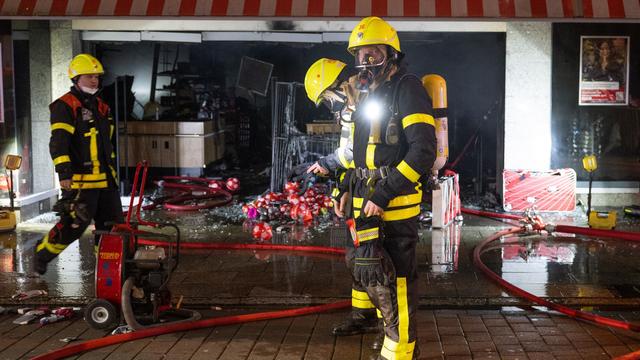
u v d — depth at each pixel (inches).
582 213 409.4
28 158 398.9
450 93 578.6
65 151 260.2
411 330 178.4
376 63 177.6
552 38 415.8
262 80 465.4
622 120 420.8
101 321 215.8
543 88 418.9
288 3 387.9
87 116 266.2
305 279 271.7
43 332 217.5
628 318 228.8
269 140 650.8
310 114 624.7
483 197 463.5
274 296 249.9
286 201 401.1
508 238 344.8
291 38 434.0
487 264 294.4
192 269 287.9
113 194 275.6
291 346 203.8
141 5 387.5
